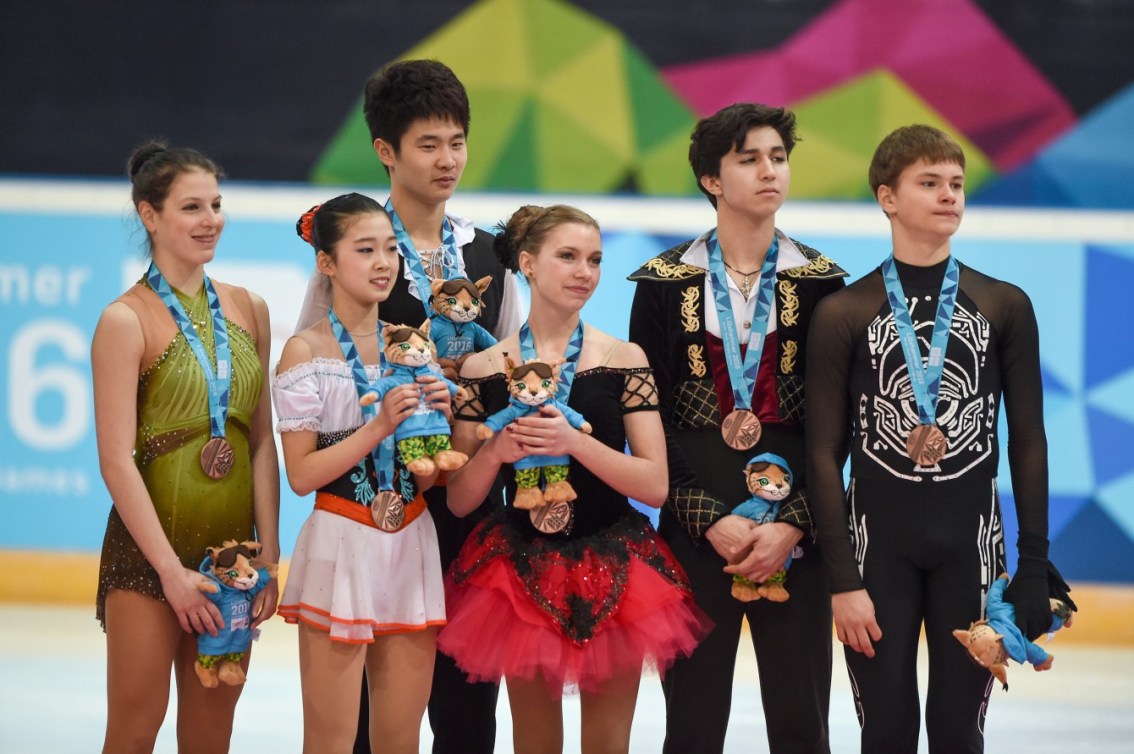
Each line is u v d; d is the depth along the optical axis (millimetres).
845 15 27516
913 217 13086
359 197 13266
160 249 13328
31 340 28078
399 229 14391
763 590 13352
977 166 27516
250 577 12852
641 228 27969
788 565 13586
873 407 13156
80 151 28141
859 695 13078
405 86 14047
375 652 13055
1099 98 27281
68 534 28078
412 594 12969
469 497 13203
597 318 27969
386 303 14172
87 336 28047
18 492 28078
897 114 27516
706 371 14008
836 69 27547
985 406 13008
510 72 28000
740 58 27734
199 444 13195
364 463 13016
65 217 28094
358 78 28000
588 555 12938
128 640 12883
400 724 12992
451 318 13719
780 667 13719
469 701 14266
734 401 13828
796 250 14281
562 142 28047
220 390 13266
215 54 28031
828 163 27609
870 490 13156
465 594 13211
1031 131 27375
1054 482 27078
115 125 28125
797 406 14016
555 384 12648
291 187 28078
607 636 12750
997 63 27391
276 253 28016
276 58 28016
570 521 13086
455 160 14195
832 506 13109
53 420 28031
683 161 27906
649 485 13039
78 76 28109
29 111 28141
